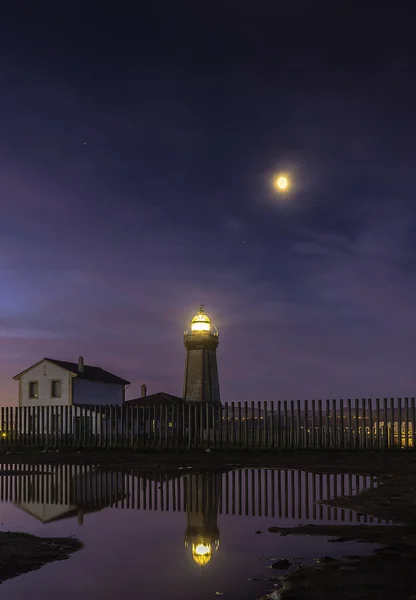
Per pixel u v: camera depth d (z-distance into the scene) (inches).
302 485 772.0
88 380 2004.2
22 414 1811.0
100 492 732.7
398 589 313.1
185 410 1633.9
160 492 724.0
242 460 1169.4
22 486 803.4
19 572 367.9
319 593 310.3
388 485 735.1
